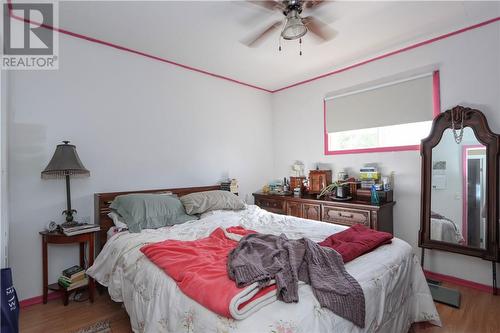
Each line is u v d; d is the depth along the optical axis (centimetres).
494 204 222
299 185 360
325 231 209
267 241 159
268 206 361
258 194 374
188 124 321
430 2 198
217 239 183
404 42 262
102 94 256
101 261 204
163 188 298
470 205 235
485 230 228
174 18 214
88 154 247
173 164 307
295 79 368
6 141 194
